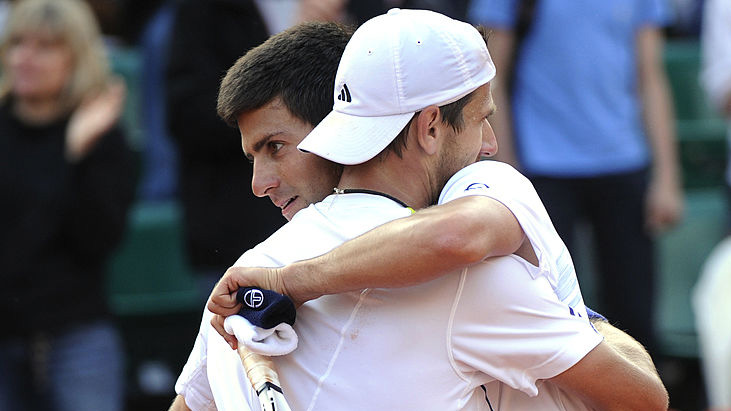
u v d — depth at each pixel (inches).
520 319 272.7
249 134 296.2
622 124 730.2
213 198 650.2
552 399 288.0
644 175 738.8
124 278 800.9
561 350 273.6
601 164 721.6
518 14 705.6
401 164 283.7
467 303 271.1
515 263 273.0
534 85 714.8
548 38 709.3
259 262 285.7
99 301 658.2
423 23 278.5
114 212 650.2
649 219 745.6
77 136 645.9
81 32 658.2
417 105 275.3
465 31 282.2
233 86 294.8
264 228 648.4
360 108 276.1
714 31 800.3
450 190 279.7
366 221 281.0
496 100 708.7
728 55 792.9
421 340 271.9
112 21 919.7
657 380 286.2
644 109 754.2
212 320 283.3
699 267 845.8
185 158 655.1
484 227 262.4
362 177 286.5
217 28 644.7
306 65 291.7
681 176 940.0
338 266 267.0
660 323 827.4
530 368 275.7
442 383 272.8
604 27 717.9
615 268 741.3
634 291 741.9
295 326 281.7
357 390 273.3
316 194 297.0
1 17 784.3
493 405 281.9
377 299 274.2
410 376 271.7
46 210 638.5
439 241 257.1
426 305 271.7
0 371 638.5
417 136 279.6
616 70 725.3
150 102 836.6
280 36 297.7
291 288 272.7
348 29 303.4
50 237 640.4
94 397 650.8
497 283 270.8
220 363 292.4
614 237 736.3
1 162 639.1
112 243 654.5
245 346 273.1
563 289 289.1
